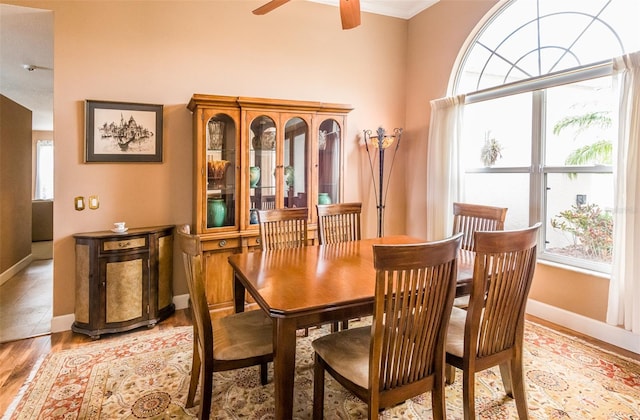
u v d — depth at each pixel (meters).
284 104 3.29
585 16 2.78
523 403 1.73
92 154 3.02
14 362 2.42
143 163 3.21
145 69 3.18
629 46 2.53
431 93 4.05
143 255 2.92
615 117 2.47
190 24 3.32
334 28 3.96
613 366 2.30
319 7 3.87
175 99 3.30
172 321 3.11
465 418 1.62
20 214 4.71
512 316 1.67
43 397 2.01
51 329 2.93
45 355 2.51
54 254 2.94
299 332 2.83
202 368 1.68
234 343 1.73
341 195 3.67
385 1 4.04
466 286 1.83
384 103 4.28
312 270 1.96
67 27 2.92
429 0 3.98
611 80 2.53
